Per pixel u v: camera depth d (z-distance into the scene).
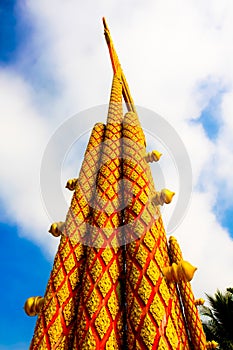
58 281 3.49
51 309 3.24
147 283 2.98
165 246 4.00
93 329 2.79
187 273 3.13
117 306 3.06
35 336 3.12
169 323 2.71
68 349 2.98
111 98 6.91
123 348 2.79
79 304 3.19
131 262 3.27
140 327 2.68
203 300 4.80
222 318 10.02
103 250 3.51
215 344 4.81
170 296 3.00
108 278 3.24
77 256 3.76
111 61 9.05
